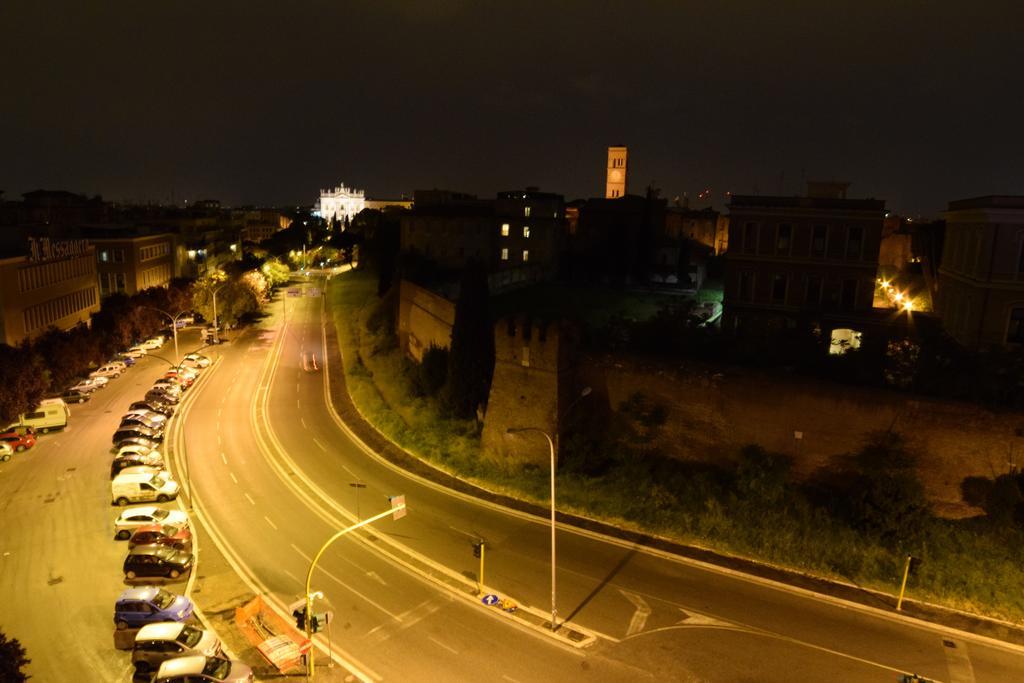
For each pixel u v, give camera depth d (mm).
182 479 42938
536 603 29875
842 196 55281
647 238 92688
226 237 131500
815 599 30094
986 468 33188
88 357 62938
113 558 33469
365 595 30625
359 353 73438
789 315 55375
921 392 36094
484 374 49125
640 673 25453
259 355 75688
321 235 165000
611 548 34531
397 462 45969
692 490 37406
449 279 84500
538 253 94688
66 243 69812
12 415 49906
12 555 33562
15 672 21281
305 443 49406
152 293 84875
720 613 29125
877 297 68125
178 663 24172
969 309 46781
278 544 35062
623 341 44500
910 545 32312
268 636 27469
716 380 38969
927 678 25141
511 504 39562
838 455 36125
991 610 28922
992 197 43938
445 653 26609
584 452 41062
